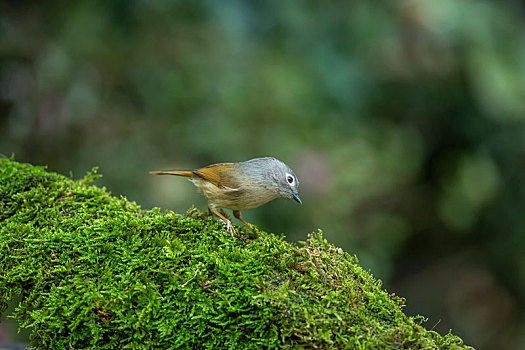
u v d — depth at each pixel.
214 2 11.27
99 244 5.89
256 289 5.37
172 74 12.06
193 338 5.32
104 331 5.38
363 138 12.74
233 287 5.40
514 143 15.34
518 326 16.14
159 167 11.66
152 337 5.37
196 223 6.34
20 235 6.21
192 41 12.13
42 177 7.27
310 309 5.18
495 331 16.23
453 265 17.25
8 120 12.12
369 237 14.95
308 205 11.56
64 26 11.98
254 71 11.91
